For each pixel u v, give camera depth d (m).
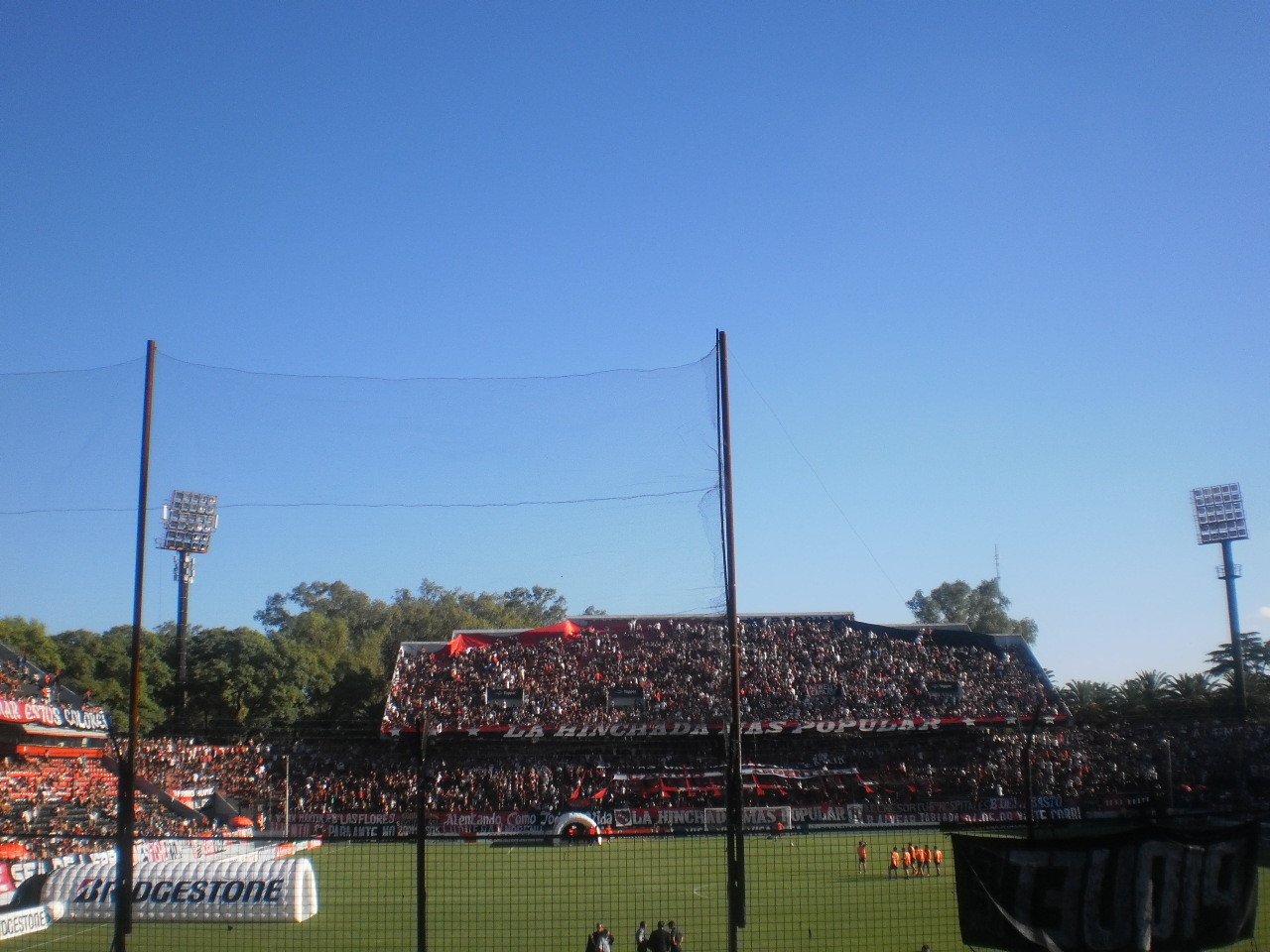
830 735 63.84
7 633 58.38
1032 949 14.03
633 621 76.88
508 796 56.84
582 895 32.03
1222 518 66.94
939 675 70.88
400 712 64.94
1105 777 54.22
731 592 15.38
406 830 50.56
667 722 63.62
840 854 43.88
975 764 60.53
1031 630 104.50
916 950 22.88
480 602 106.12
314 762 57.25
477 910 29.53
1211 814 15.18
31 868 31.83
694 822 52.94
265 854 42.31
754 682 69.00
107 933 27.33
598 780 59.53
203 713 55.97
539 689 68.38
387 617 96.44
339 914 29.59
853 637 76.12
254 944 25.33
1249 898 14.09
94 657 57.59
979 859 14.52
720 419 16.47
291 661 59.97
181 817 45.81
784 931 25.48
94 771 46.91
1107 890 14.02
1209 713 60.16
